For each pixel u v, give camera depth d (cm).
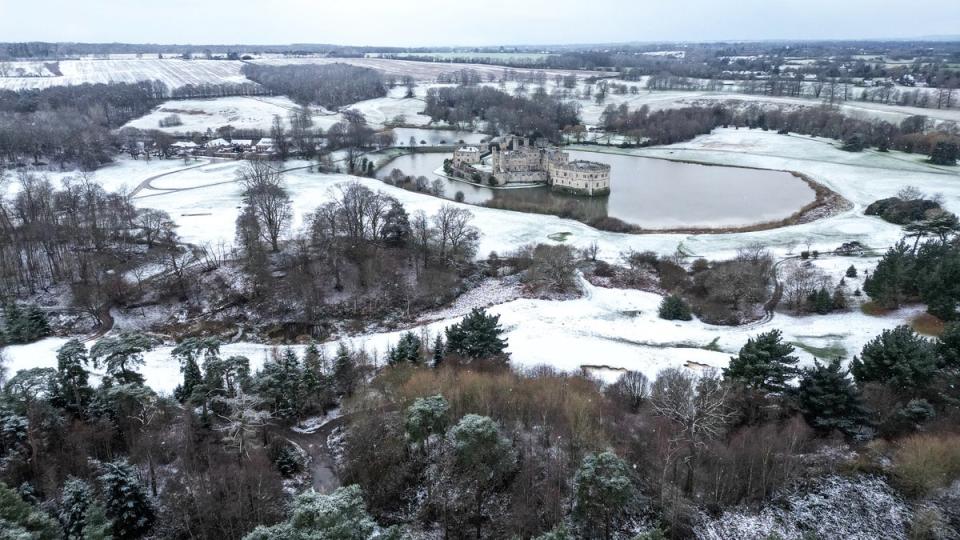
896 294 12375
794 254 16712
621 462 6494
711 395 7881
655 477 7075
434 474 7262
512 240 18175
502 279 15362
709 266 15625
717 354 11056
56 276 14638
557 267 14662
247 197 19412
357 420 8019
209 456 7200
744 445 7181
